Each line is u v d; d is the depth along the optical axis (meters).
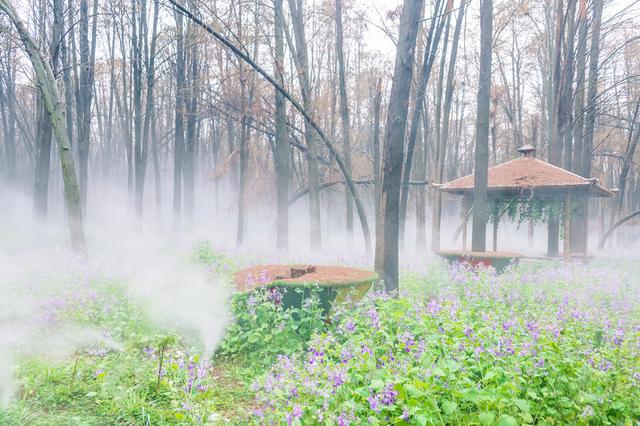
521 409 4.09
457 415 4.05
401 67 9.26
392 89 9.34
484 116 15.30
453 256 14.51
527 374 4.45
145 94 32.59
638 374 4.53
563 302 7.63
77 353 6.31
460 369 4.41
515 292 8.62
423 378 4.30
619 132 33.75
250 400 5.29
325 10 23.47
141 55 24.75
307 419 4.00
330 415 3.87
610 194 17.50
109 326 7.07
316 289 6.96
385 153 9.32
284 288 7.16
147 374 5.43
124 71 30.34
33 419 4.47
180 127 24.53
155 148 28.73
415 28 9.23
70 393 5.05
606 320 6.34
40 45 13.51
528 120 41.38
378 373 4.41
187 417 4.44
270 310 6.98
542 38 31.09
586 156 23.64
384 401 3.90
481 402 4.04
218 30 13.52
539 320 6.35
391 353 4.99
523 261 15.23
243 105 19.77
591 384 4.52
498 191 16.73
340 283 7.18
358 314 6.57
